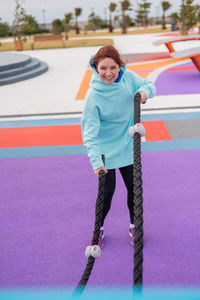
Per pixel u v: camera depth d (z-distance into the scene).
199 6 32.16
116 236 3.40
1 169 5.18
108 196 3.02
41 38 26.33
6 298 2.67
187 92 9.32
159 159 5.23
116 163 2.87
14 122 7.48
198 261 3.00
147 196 4.17
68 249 3.24
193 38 15.26
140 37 33.06
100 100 2.59
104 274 2.88
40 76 13.63
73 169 5.04
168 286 2.72
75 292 1.59
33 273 2.94
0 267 3.04
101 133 2.82
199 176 4.64
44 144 6.12
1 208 4.05
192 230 3.46
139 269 1.22
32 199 4.23
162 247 3.21
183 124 6.73
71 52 21.84
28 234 3.51
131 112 2.78
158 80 11.17
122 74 2.60
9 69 13.27
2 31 52.50
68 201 4.14
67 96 9.72
